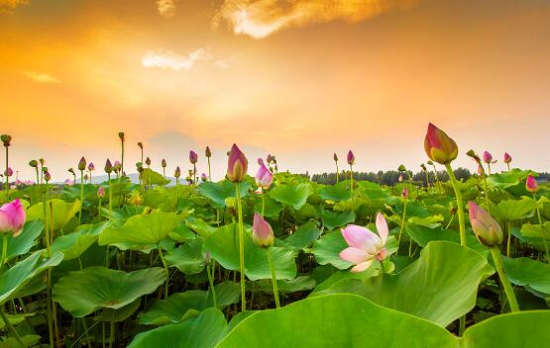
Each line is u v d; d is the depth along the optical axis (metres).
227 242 2.52
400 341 0.85
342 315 0.89
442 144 1.43
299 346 0.88
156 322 2.02
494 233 1.05
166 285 2.53
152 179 6.96
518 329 0.75
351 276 2.26
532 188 3.19
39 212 3.07
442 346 0.81
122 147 4.93
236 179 1.98
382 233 1.56
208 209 5.14
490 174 5.52
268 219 4.53
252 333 0.88
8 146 3.36
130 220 2.32
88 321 2.53
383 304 1.43
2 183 6.90
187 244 3.08
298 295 3.25
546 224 2.86
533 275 2.40
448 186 6.14
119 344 2.47
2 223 2.09
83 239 2.40
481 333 0.77
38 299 2.87
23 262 2.14
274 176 6.77
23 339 1.99
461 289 1.26
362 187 5.64
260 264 2.48
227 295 2.27
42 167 4.75
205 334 1.64
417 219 3.32
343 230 1.60
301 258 3.75
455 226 3.74
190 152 5.27
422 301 1.36
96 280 2.34
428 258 1.46
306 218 4.62
